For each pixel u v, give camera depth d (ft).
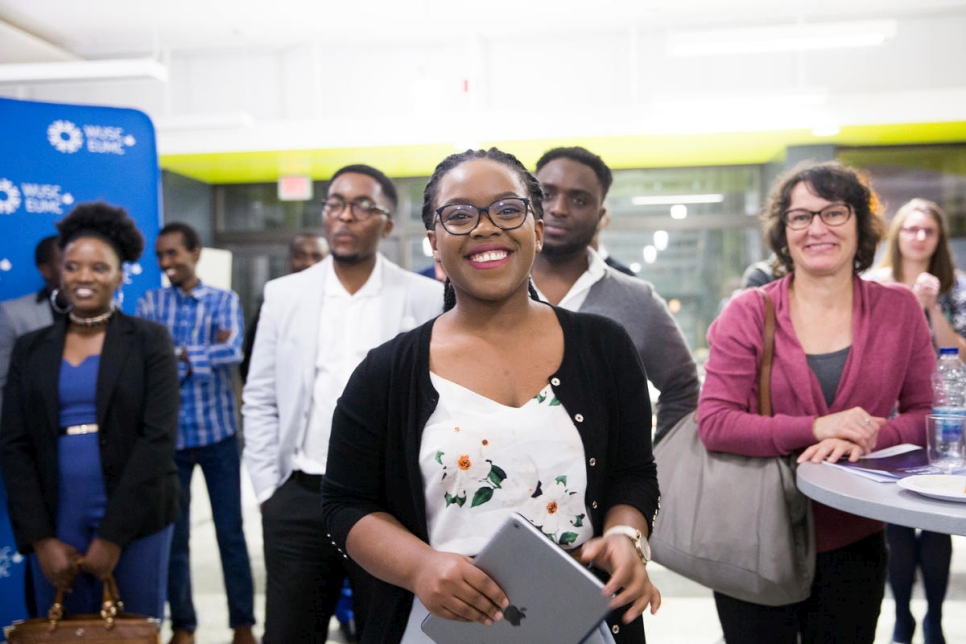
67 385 6.82
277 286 7.04
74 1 18.84
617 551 3.25
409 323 6.85
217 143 20.61
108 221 7.20
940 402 6.04
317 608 6.39
